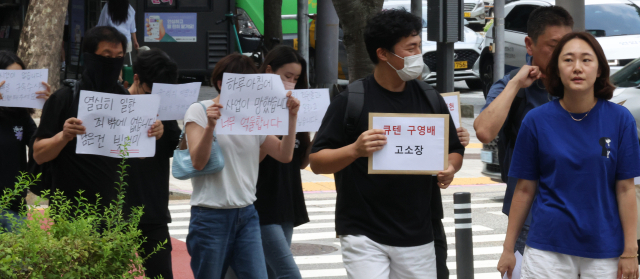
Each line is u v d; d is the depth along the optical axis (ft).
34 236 14.62
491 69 88.33
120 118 19.74
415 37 16.92
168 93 22.27
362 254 16.99
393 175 16.94
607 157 16.62
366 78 17.78
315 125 22.93
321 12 72.02
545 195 17.19
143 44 96.32
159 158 21.49
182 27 96.32
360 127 17.20
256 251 20.02
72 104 20.22
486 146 47.55
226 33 96.99
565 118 17.04
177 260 32.63
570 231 16.69
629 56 71.56
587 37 16.96
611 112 16.93
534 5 83.25
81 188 20.07
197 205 19.52
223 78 18.89
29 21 63.67
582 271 16.93
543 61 19.81
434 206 18.25
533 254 17.19
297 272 21.72
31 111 23.62
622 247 16.76
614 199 16.89
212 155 18.92
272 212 21.49
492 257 34.81
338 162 16.69
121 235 15.89
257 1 101.40
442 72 37.76
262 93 19.08
